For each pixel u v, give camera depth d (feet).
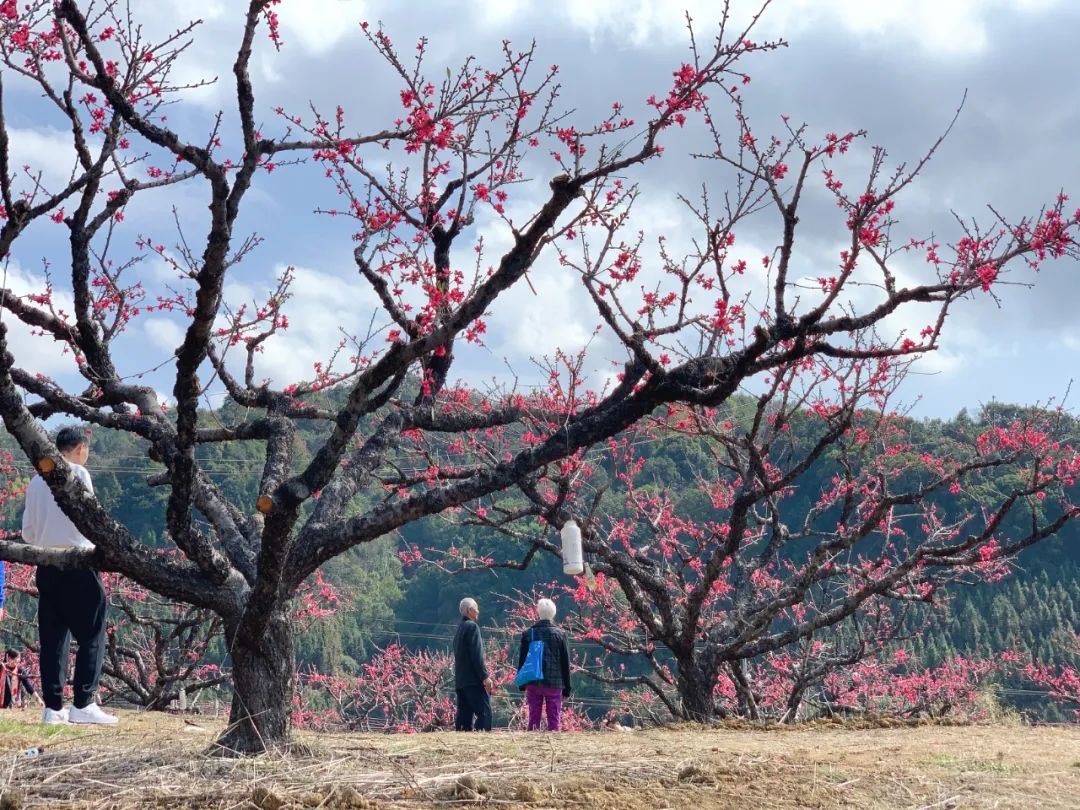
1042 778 15.06
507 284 16.26
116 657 46.68
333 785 13.76
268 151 17.56
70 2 16.71
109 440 238.89
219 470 172.65
